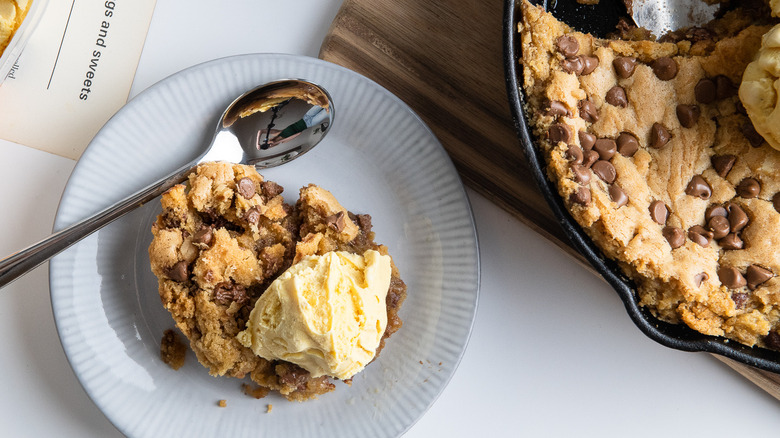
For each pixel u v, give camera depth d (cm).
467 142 49
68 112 49
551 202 43
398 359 48
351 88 48
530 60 44
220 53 50
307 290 44
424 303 48
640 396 50
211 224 47
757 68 43
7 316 48
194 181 46
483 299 50
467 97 49
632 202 43
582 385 50
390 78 50
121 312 47
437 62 49
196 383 48
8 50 48
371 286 45
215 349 46
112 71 49
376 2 49
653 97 44
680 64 45
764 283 43
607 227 42
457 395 50
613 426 50
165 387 47
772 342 43
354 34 49
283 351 45
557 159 43
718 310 43
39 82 49
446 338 48
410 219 49
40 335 48
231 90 48
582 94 44
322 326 44
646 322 43
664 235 43
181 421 47
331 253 45
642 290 44
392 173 49
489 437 49
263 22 50
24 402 48
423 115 50
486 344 50
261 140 48
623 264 44
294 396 47
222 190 46
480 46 49
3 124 49
